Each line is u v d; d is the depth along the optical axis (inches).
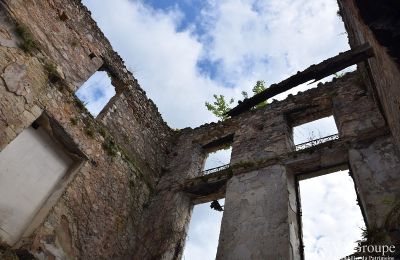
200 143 434.0
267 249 238.7
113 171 327.9
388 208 207.5
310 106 359.3
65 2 343.0
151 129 424.8
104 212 301.3
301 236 253.8
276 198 271.6
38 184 261.9
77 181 285.0
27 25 288.2
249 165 318.0
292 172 301.1
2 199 233.9
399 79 110.2
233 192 302.8
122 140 361.7
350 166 262.2
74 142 292.2
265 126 375.2
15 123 246.7
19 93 256.1
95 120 329.7
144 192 361.4
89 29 367.2
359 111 306.0
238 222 271.6
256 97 153.7
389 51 104.3
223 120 440.5
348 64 141.3
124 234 313.3
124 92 391.2
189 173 386.9
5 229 230.7
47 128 279.6
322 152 284.7
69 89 309.7
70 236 263.6
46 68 290.8
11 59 258.1
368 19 103.7
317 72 141.9
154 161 406.0
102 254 284.2
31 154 262.4
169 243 311.3
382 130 265.9
